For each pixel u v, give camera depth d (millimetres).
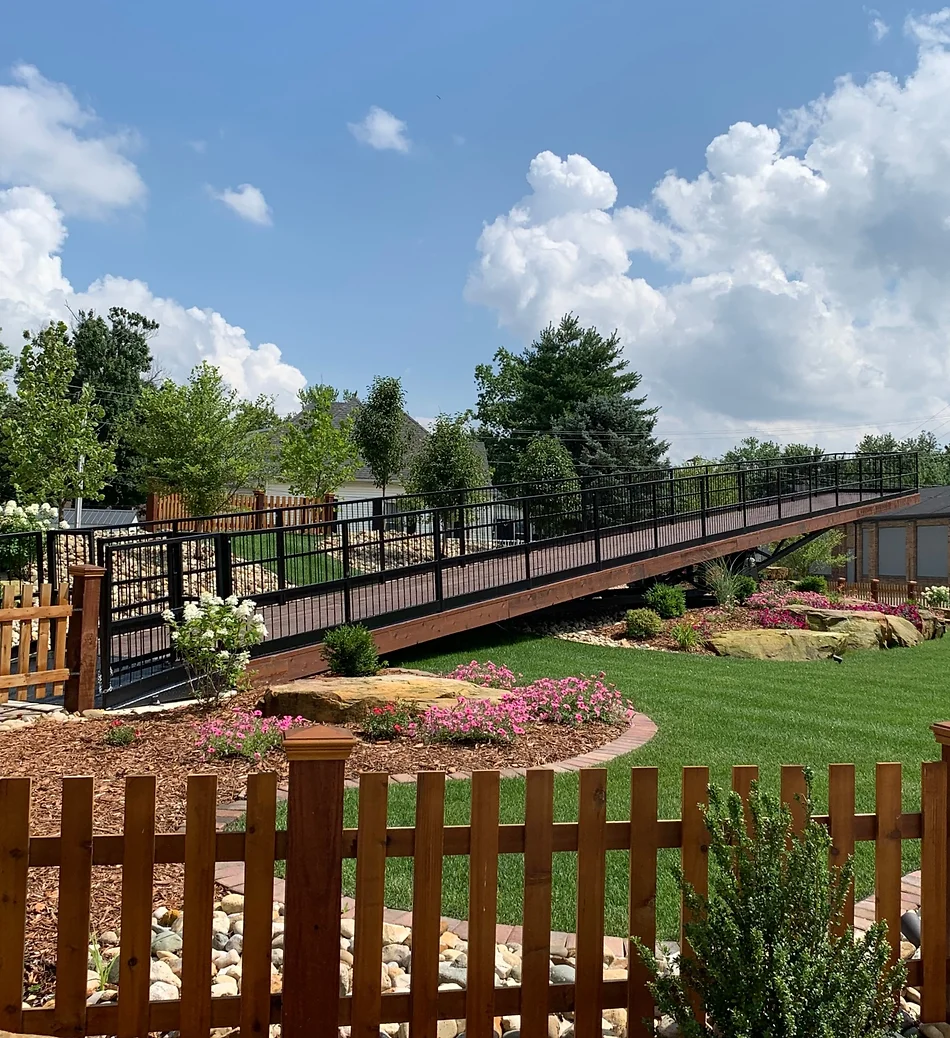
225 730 5832
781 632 12438
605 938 3223
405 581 12211
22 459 20141
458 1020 2656
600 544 14055
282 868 3955
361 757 5770
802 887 2268
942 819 2752
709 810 2383
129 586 8625
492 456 43188
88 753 5680
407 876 3824
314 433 24422
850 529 34344
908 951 3166
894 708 8008
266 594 9547
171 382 23562
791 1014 2055
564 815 4547
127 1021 2234
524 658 10797
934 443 66062
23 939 2209
